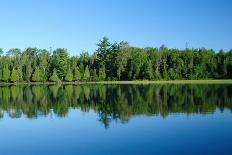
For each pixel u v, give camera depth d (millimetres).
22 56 183875
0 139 32406
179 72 153625
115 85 124938
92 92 87500
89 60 176500
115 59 164375
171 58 162875
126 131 33875
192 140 29141
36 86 136750
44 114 47938
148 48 183500
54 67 171375
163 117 41375
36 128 37344
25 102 65375
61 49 173375
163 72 152875
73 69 167500
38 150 28016
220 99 58531
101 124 38312
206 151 25688
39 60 181125
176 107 50188
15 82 171375
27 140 31672
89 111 49656
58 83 165250
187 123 36875
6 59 187375
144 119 40469
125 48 165375
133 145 28250
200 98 61250
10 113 49594
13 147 29219
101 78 162125
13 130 36594
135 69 156125
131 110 48906
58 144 29672
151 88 97062
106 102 61156
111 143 29203
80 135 32906
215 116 40875
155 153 25703
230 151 25500
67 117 44531
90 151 27016
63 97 74875
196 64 158625
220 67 152000
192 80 147875
